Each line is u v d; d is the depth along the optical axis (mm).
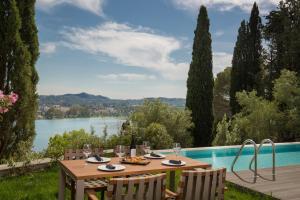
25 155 7125
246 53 23266
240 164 10312
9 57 7879
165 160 4496
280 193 5473
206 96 18391
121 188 2945
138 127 12266
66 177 4586
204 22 18797
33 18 8625
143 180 3016
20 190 5531
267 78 22719
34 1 8633
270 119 17391
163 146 11266
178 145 4777
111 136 10672
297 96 17125
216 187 3471
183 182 3250
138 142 11062
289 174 6980
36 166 6941
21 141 7727
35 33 8664
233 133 16594
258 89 22422
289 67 20844
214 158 11148
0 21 7789
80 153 4934
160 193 3139
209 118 18391
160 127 11695
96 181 4480
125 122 11625
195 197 3309
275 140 17734
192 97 18438
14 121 7914
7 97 5922
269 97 22094
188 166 4180
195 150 11141
